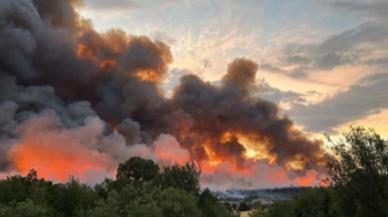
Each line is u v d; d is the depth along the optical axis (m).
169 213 37.81
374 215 24.73
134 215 33.78
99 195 51.31
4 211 32.50
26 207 33.06
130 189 37.59
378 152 25.12
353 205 25.80
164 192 39.78
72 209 43.16
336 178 25.95
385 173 24.80
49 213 39.00
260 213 42.09
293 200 37.94
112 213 34.44
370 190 24.81
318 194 33.53
